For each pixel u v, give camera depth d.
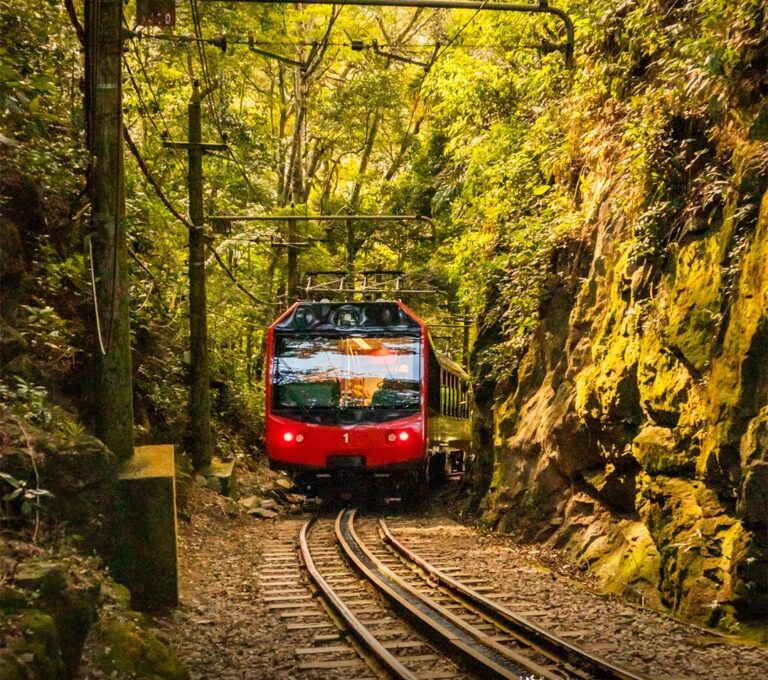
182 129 22.70
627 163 11.50
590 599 10.16
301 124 30.28
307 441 18.19
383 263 36.53
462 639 8.20
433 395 19.69
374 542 14.66
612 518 12.52
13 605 5.61
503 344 17.78
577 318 14.05
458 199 22.05
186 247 20.72
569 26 13.33
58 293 12.09
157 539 8.94
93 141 9.84
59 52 11.59
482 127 19.56
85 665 6.24
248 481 22.20
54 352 11.25
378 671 7.34
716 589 8.94
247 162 23.78
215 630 8.61
